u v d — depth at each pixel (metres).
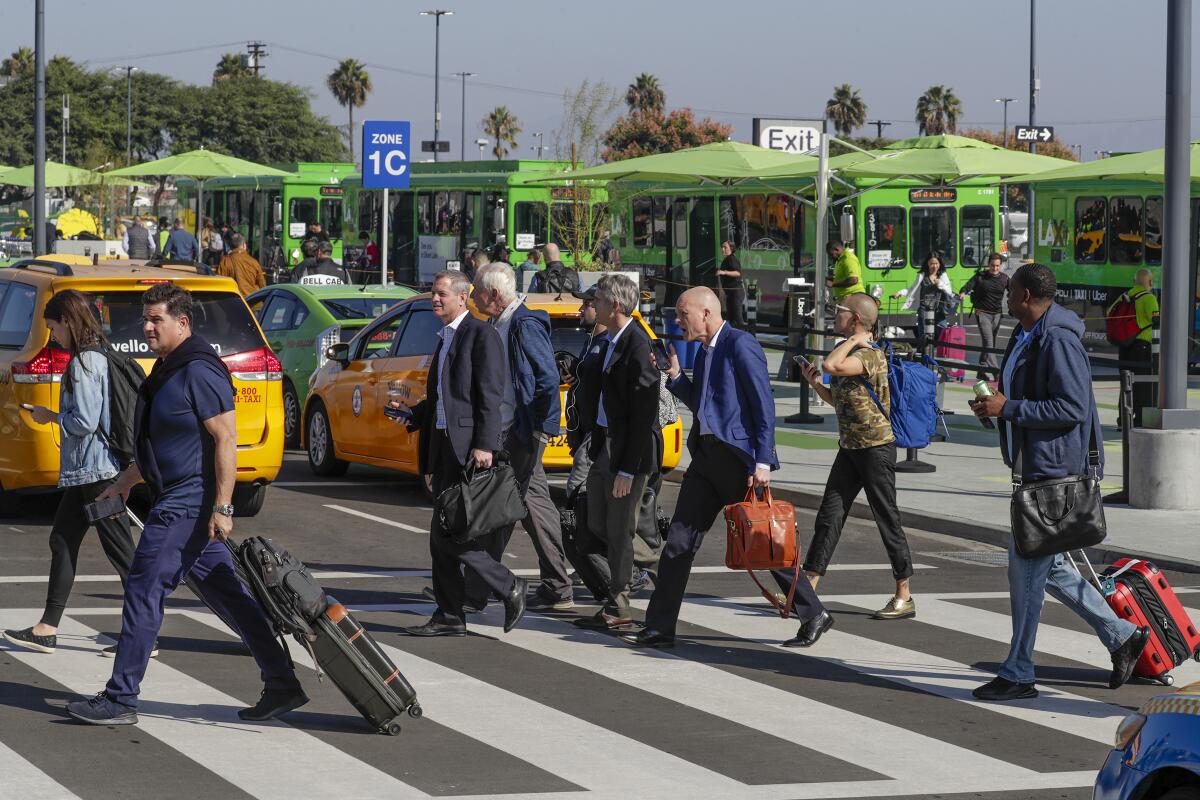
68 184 51.78
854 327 9.65
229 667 8.17
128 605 7.02
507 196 36.19
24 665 8.12
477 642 8.91
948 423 20.30
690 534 8.79
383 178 22.06
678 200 37.31
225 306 12.68
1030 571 7.74
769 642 9.04
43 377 11.89
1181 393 13.40
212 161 44.12
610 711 7.50
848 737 7.13
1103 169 22.47
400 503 14.08
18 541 11.87
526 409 9.41
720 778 6.46
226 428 6.93
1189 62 13.25
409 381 13.97
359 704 6.96
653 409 8.93
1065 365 7.60
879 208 32.34
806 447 17.67
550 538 9.71
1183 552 11.70
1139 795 4.78
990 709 7.68
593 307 11.12
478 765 6.59
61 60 95.94
